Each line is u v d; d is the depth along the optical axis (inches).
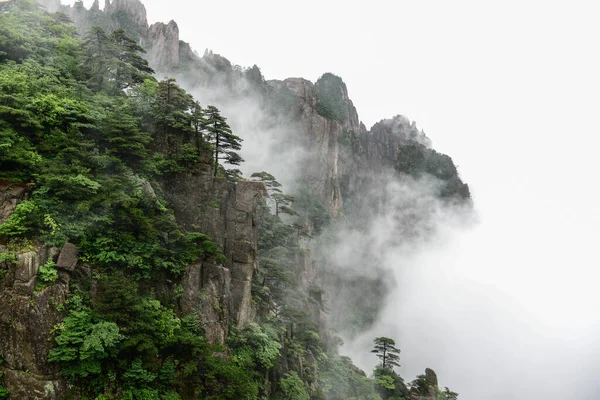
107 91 1503.4
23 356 828.6
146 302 1062.4
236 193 1578.5
